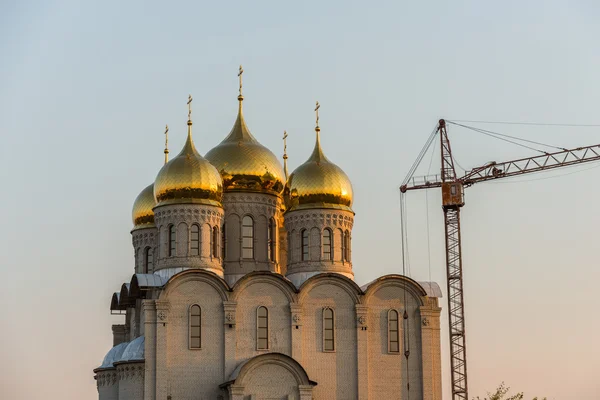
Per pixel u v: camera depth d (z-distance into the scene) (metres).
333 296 121.06
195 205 121.00
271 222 128.12
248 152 128.50
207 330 116.75
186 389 115.00
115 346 127.25
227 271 125.50
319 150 131.25
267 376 114.12
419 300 122.62
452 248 158.88
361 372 119.56
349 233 127.81
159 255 121.62
